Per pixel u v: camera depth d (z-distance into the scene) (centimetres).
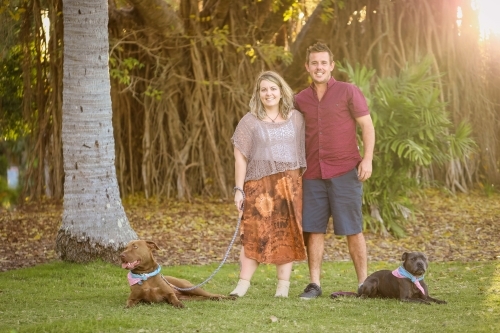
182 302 620
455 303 619
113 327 520
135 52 1571
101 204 852
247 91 1603
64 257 856
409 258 623
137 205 1508
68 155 856
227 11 1595
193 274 830
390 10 1566
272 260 651
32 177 1585
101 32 862
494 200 1548
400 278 628
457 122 1617
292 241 655
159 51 1596
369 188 1152
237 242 1098
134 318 547
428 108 1125
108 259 843
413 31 1583
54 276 793
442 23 1611
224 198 1583
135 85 1617
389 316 560
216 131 1623
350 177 663
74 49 852
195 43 1566
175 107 1608
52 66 1507
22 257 969
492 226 1224
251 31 1606
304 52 1598
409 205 1205
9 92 1716
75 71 853
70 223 851
